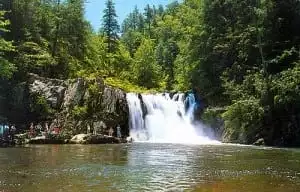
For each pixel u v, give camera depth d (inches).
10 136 1723.7
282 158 1158.3
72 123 1989.4
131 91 2522.1
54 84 2100.1
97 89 2103.8
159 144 1807.3
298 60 2021.4
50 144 1707.7
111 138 1894.7
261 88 1929.1
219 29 2410.2
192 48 2509.8
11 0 2333.9
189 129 2338.8
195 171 844.6
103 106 2086.6
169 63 4099.4
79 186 654.5
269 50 2170.3
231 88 2096.5
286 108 1911.9
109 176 764.0
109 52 4249.5
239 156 1205.7
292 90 1855.3
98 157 1125.1
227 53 2331.4
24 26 2405.3
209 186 666.2
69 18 2910.9
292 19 2190.0
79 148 1475.1
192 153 1293.1
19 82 2118.6
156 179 732.0
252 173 823.1
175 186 661.9
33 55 2281.0
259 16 2178.9
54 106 2055.9
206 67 2417.6
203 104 2352.4
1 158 1070.4
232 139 2026.3
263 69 2015.3
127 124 2166.6
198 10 2568.9
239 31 2314.2
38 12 2711.6
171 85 3666.3
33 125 1977.1
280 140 1908.2
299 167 927.7
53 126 1983.3
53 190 618.8
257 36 2171.5
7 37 2308.1
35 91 2062.0
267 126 1953.7
